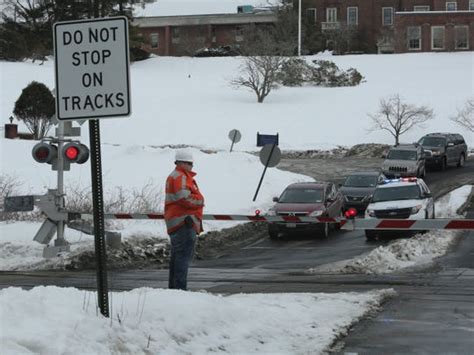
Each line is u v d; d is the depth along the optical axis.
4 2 140.25
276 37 139.62
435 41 148.00
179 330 14.94
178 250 20.52
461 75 125.38
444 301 22.09
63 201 33.97
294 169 79.44
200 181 61.19
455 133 94.31
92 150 14.33
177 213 20.48
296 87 126.12
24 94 83.56
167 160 67.88
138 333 13.94
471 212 52.41
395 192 45.22
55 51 14.27
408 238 39.59
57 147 34.09
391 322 18.81
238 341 15.48
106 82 14.04
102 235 14.36
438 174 77.06
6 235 37.53
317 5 159.50
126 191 52.31
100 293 14.30
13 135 82.31
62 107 14.23
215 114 108.94
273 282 27.06
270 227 45.19
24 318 13.00
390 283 26.30
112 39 14.02
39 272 30.80
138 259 35.09
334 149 93.69
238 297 21.14
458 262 32.09
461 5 156.12
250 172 66.94
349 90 120.88
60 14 93.44
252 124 104.44
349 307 20.30
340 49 153.75
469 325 18.50
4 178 53.91
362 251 38.66
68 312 13.76
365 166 81.56
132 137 98.69
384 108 98.69
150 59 154.50
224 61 148.12
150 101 116.31
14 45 138.12
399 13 148.62
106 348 12.73
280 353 15.05
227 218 30.23
